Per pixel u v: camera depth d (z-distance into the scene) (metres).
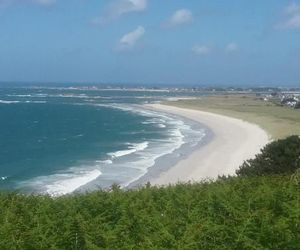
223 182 12.77
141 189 11.62
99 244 7.95
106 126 109.31
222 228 7.91
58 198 10.88
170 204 9.63
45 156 64.38
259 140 71.69
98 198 10.18
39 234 8.10
